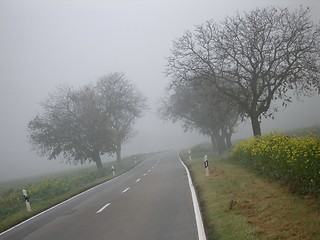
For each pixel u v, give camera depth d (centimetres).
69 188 2642
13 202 2152
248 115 2683
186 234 841
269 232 716
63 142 4050
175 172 2616
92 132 4056
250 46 2488
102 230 1001
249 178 1444
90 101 4131
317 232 652
